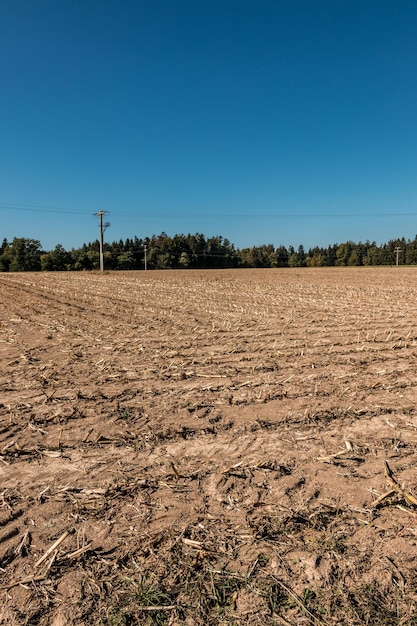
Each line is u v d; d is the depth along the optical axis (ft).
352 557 8.92
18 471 12.76
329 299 66.13
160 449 14.07
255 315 46.80
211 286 105.29
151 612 7.70
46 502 11.11
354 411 17.21
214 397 19.11
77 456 13.64
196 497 11.21
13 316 47.88
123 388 20.66
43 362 26.12
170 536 9.66
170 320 43.75
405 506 10.67
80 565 8.84
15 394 19.93
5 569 8.79
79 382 21.74
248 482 11.93
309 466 12.83
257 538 9.52
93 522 10.25
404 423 15.94
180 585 8.27
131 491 11.55
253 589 8.13
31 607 7.86
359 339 31.89
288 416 16.74
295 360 25.85
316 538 9.52
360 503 10.86
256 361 25.68
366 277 148.97
